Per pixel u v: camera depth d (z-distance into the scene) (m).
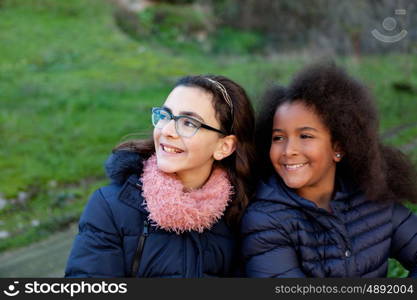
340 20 18.06
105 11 17.14
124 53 14.30
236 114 1.91
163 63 13.84
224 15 21.98
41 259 4.04
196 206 1.76
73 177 6.29
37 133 7.58
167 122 1.81
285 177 1.88
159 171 1.81
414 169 2.11
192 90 1.83
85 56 13.33
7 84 10.12
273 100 2.02
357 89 1.92
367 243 1.88
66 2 16.75
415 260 1.97
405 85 12.84
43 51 13.05
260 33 21.72
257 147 2.07
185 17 19.72
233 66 14.83
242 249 1.89
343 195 1.89
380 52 17.06
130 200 1.81
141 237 1.77
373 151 1.91
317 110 1.82
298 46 19.53
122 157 1.90
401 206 2.05
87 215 1.82
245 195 1.93
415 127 8.77
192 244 1.79
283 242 1.83
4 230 4.73
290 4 20.97
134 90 10.75
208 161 1.90
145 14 18.98
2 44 12.99
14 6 15.63
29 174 6.16
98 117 8.67
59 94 9.68
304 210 1.85
